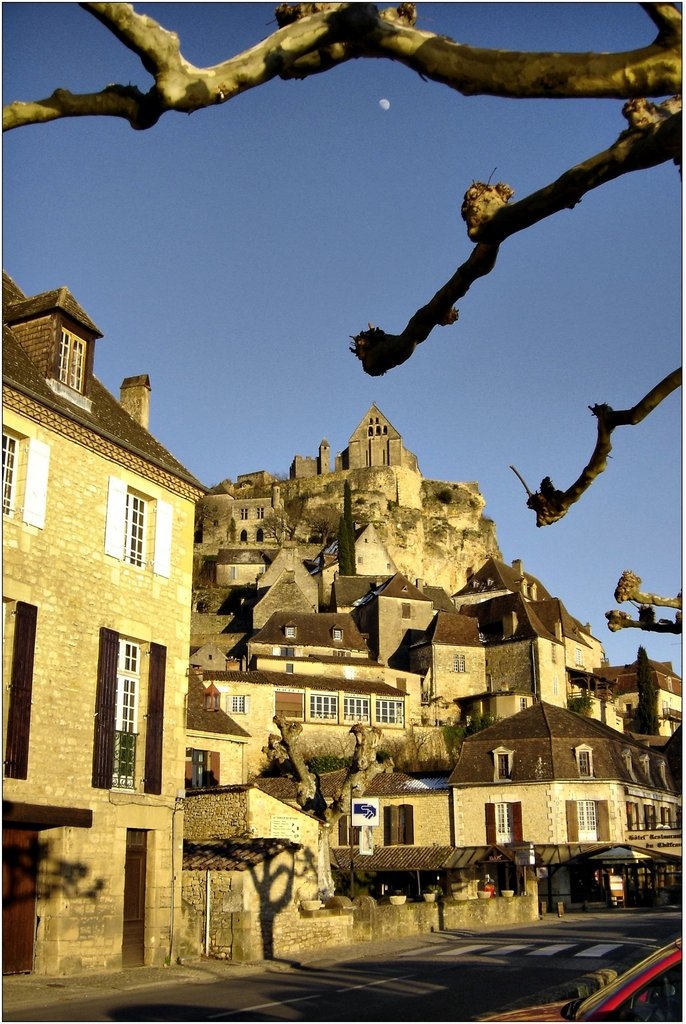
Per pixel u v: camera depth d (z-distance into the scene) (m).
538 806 40.78
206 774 39.34
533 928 25.59
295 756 25.19
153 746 17.27
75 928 14.81
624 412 6.40
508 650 64.56
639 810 43.94
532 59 4.06
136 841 16.94
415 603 72.00
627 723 75.69
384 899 32.88
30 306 16.69
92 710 15.82
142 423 21.20
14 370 15.19
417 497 110.06
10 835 14.41
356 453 110.62
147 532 18.16
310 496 107.44
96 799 15.59
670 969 7.09
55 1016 11.02
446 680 63.88
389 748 53.25
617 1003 6.96
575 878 39.84
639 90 4.01
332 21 4.50
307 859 20.58
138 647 17.56
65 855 14.79
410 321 5.18
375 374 5.38
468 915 26.25
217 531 101.50
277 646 60.59
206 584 91.69
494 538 114.44
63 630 15.34
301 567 81.19
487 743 43.50
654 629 8.69
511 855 37.06
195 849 20.02
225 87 4.45
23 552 14.66
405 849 40.22
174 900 17.47
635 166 4.27
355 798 23.16
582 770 41.59
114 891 15.75
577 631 76.44
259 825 23.06
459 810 42.06
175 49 4.41
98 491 16.56
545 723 43.44
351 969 16.52
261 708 50.75
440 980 14.76
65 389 16.42
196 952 17.86
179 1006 12.05
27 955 14.44
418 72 4.35
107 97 4.49
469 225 4.65
